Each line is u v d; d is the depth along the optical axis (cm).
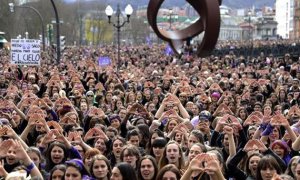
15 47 3312
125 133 1723
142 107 1780
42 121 1380
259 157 1171
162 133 1391
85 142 1454
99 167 1107
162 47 10394
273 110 2202
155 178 1087
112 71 3488
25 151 1133
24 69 4047
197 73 3734
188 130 1572
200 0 5272
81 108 2086
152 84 2855
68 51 9050
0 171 1012
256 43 9731
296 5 19338
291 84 3005
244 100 2302
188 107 2009
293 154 1321
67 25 15812
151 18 5516
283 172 1193
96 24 17312
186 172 999
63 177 1060
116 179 1025
